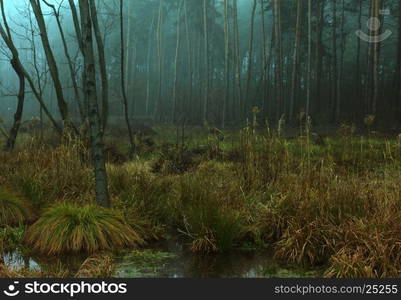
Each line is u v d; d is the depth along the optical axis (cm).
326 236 650
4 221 794
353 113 3281
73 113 3369
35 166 977
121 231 715
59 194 889
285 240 684
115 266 600
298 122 2783
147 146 1686
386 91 3672
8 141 1277
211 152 1385
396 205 670
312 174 821
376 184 793
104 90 1133
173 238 769
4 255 668
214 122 3500
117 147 1584
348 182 775
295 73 2955
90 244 681
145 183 911
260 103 4122
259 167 952
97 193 759
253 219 786
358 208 690
